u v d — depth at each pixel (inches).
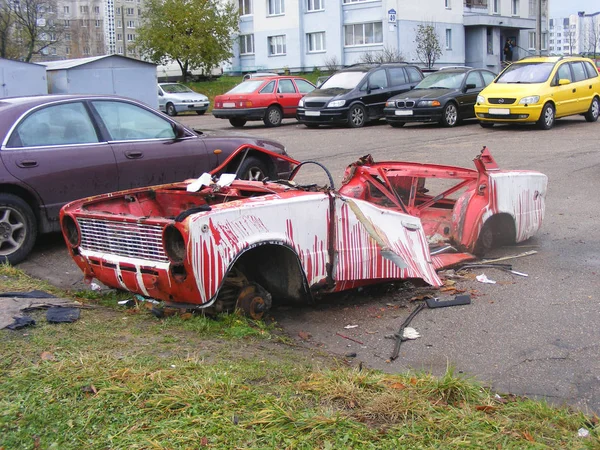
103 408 130.9
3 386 139.9
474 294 222.4
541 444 120.6
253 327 188.7
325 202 196.5
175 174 313.6
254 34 1918.1
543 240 291.4
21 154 268.7
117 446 118.6
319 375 150.4
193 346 168.2
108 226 193.9
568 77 724.7
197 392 136.6
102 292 222.8
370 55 1599.4
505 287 229.3
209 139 327.0
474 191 259.0
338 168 486.6
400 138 668.7
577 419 133.2
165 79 1951.3
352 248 201.9
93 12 3506.4
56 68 909.2
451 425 126.6
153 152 305.7
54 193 277.3
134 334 175.8
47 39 2084.2
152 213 225.3
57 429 124.3
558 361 170.4
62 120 285.4
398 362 171.9
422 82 816.9
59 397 135.0
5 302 197.8
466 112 786.2
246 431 122.9
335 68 1720.0
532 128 713.6
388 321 200.7
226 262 175.2
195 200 219.6
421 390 141.5
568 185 408.5
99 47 3452.3
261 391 140.6
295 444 119.0
